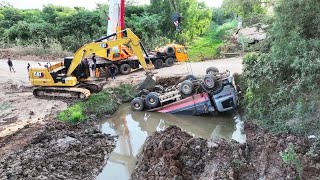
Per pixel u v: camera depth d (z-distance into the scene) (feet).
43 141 43.60
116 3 80.28
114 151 44.62
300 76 41.91
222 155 37.88
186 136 44.24
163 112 58.49
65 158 39.81
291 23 41.96
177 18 107.86
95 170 38.96
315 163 33.81
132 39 61.82
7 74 81.66
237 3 66.44
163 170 35.06
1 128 47.83
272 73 45.11
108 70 72.02
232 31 121.70
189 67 79.61
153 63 80.43
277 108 46.03
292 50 41.22
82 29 127.65
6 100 61.00
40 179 34.37
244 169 35.40
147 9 131.03
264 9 65.31
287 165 33.94
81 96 60.39
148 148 41.04
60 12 144.46
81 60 61.67
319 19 39.81
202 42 122.11
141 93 61.36
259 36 88.58
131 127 53.21
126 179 37.42
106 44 61.11
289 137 40.06
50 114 53.36
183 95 55.98
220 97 53.67
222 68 74.95
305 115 41.50
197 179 34.30
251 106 50.34
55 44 113.60
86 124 52.03
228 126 52.95
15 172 35.04
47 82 61.36
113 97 62.54
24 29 124.67
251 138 44.27
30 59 103.04
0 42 119.85
